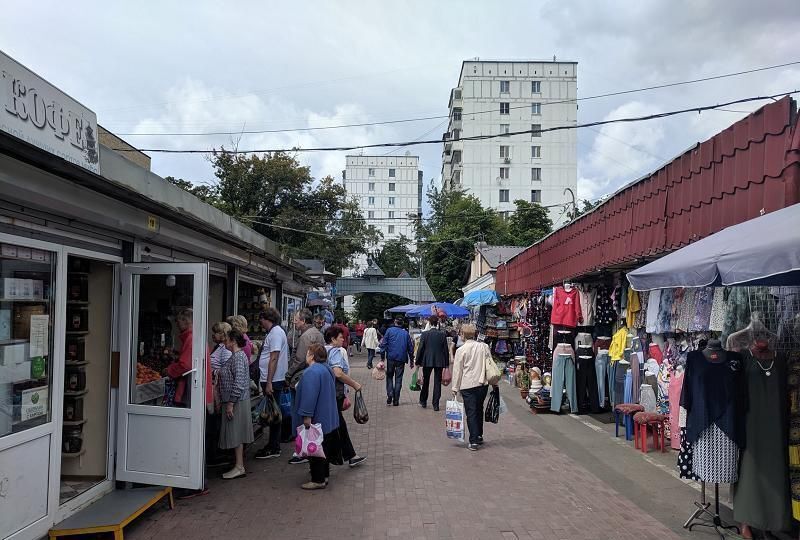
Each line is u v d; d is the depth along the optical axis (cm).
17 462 457
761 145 601
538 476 716
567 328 1172
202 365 604
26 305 480
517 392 1525
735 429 505
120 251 623
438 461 795
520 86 6225
